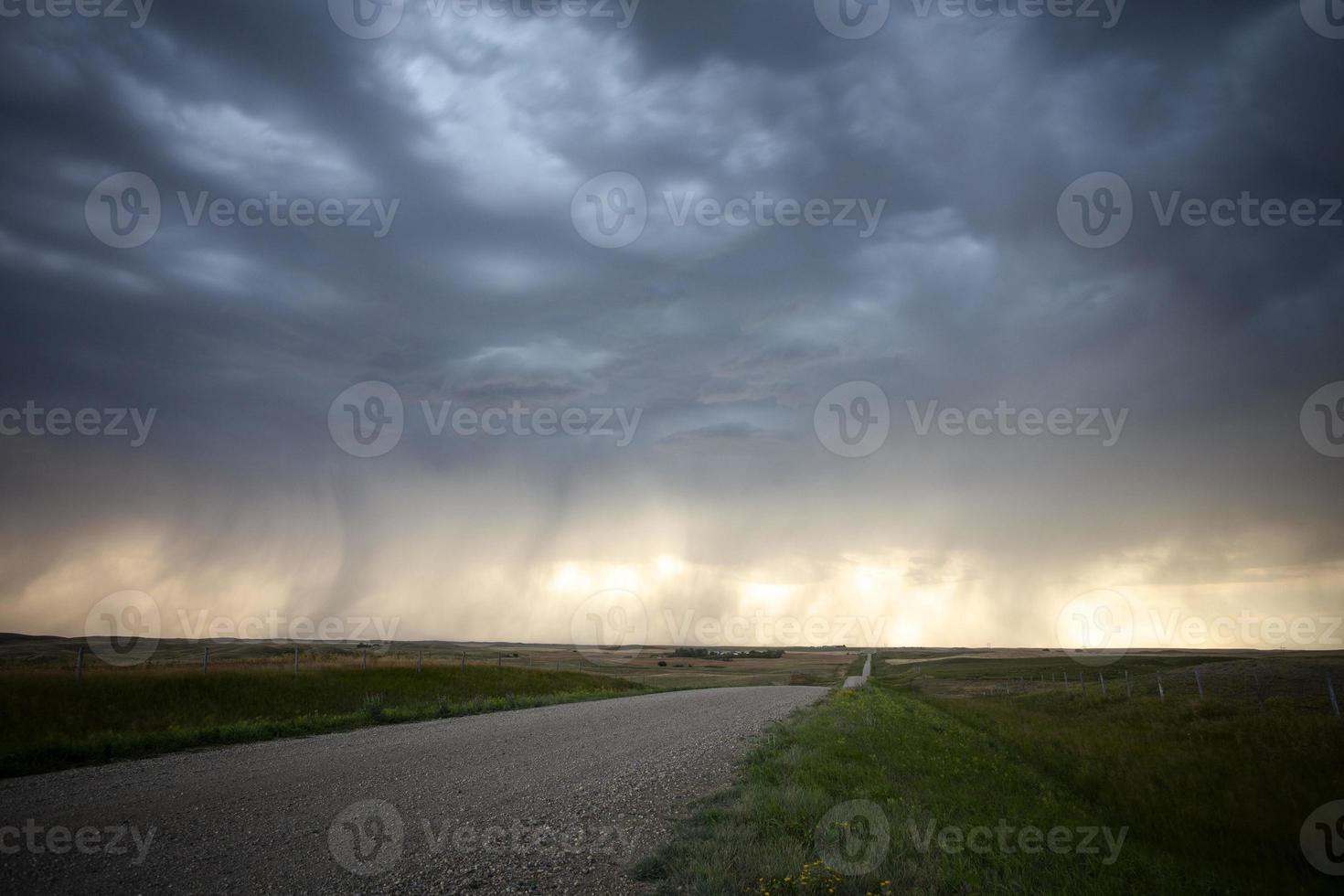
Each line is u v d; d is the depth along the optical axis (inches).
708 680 2960.1
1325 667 1277.1
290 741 600.7
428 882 249.6
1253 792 536.4
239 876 250.4
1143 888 314.5
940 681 2706.7
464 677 1421.0
